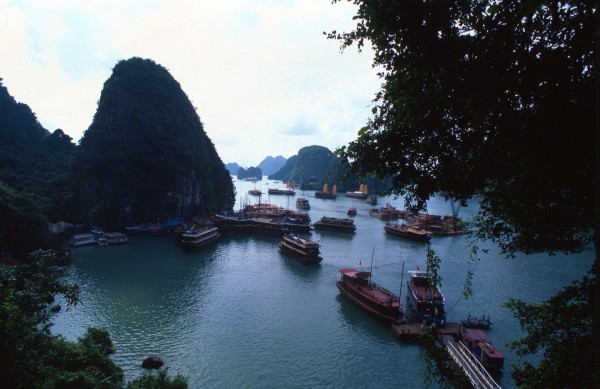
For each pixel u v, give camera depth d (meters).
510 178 8.19
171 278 62.78
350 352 39.50
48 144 132.00
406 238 100.62
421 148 8.29
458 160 8.37
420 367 36.75
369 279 62.69
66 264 68.00
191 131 146.38
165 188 119.00
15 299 15.55
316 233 108.56
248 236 104.25
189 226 106.25
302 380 34.38
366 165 9.05
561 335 10.11
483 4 7.41
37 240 68.06
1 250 62.44
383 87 8.86
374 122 9.04
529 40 7.04
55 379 20.84
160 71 143.50
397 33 7.68
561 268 69.50
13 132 129.12
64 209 102.00
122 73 133.38
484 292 56.97
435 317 44.88
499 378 34.00
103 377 24.28
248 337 42.34
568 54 6.51
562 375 9.05
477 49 6.96
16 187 102.81
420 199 8.97
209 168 147.88
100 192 106.50
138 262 72.38
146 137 123.44
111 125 119.62
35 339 16.55
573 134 6.59
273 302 53.12
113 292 54.94
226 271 68.00
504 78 6.82
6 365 14.94
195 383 33.56
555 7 6.64
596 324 3.67
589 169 6.86
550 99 6.65
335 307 51.78
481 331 40.19
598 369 3.58
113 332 42.50
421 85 7.84
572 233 8.09
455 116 7.75
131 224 111.62
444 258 78.06
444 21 7.25
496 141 7.44
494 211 8.94
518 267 70.19
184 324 45.19
